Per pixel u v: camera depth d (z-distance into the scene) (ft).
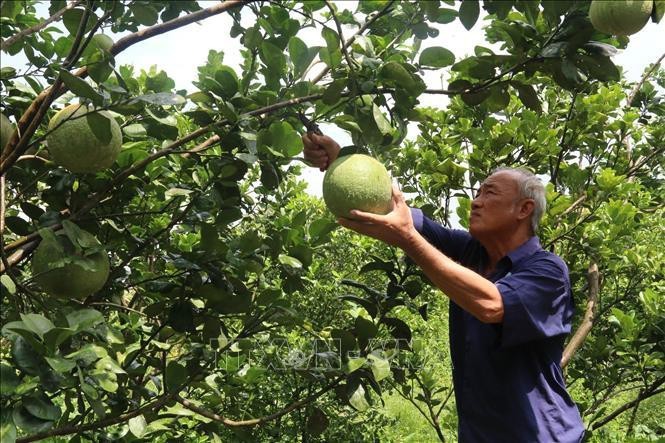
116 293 9.60
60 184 7.91
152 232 11.24
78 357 5.63
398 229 7.16
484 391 8.71
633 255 15.64
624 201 15.74
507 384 8.54
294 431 12.92
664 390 14.28
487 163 15.06
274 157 8.27
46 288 7.02
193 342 9.98
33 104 6.70
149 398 8.91
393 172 15.71
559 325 8.39
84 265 6.42
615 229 14.14
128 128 8.07
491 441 8.62
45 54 8.72
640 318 17.08
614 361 15.19
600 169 16.28
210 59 10.14
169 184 10.12
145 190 9.97
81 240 6.64
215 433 9.64
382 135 7.34
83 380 5.63
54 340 5.29
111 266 9.89
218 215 8.30
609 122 15.97
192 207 9.14
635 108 16.84
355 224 7.15
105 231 9.04
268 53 7.61
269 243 9.25
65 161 6.73
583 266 16.06
